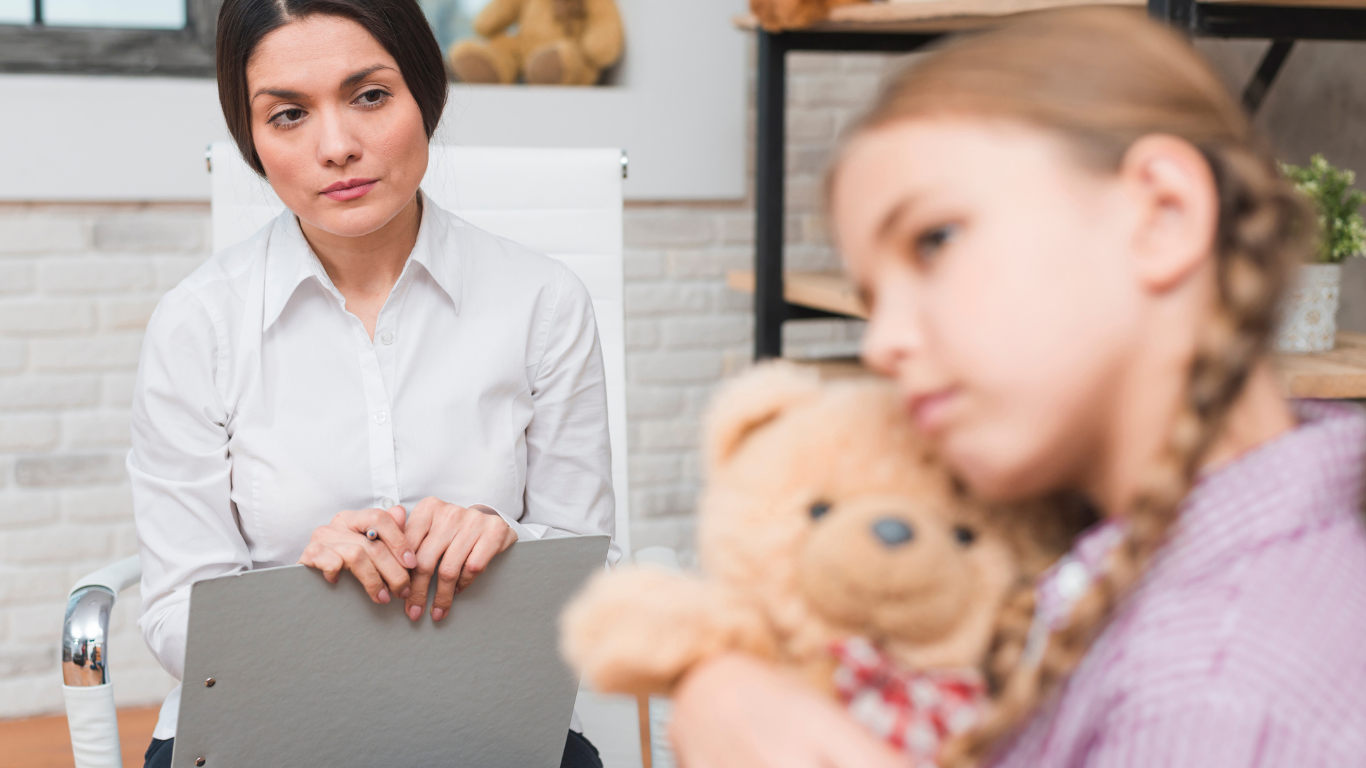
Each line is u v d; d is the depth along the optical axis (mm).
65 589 2158
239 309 1070
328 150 957
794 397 533
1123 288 355
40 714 2164
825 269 2479
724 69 2324
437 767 902
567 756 1061
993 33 403
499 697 887
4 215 2049
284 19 946
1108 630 377
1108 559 387
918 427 403
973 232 359
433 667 852
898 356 381
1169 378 364
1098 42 384
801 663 474
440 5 2309
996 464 369
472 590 840
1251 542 360
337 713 837
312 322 1080
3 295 2068
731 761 409
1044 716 388
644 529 2480
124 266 2119
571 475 1201
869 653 457
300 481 1059
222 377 1066
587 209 1463
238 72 976
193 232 2145
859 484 479
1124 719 339
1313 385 1118
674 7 2279
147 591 1050
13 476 2111
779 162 2045
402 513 880
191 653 751
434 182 1431
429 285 1111
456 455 1103
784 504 485
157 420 1058
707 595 484
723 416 534
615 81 2369
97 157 2043
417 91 1021
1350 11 1176
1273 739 315
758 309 2098
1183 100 372
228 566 1042
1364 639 340
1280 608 340
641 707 1924
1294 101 1672
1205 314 364
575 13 2285
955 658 452
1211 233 354
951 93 374
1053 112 361
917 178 369
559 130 2248
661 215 2395
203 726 789
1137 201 357
